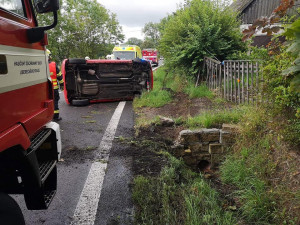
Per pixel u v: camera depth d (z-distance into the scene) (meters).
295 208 2.88
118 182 3.57
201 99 8.20
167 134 5.60
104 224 2.74
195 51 9.68
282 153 3.64
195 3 10.44
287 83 3.78
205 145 4.93
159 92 9.34
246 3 16.02
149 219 2.77
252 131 4.32
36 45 2.56
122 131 5.83
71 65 8.48
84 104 8.53
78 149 4.77
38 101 2.59
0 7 1.96
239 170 3.89
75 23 25.06
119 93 9.15
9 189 2.26
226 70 7.75
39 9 2.46
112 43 32.44
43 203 2.29
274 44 3.87
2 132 1.84
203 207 3.01
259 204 3.10
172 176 3.65
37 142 2.39
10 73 1.98
